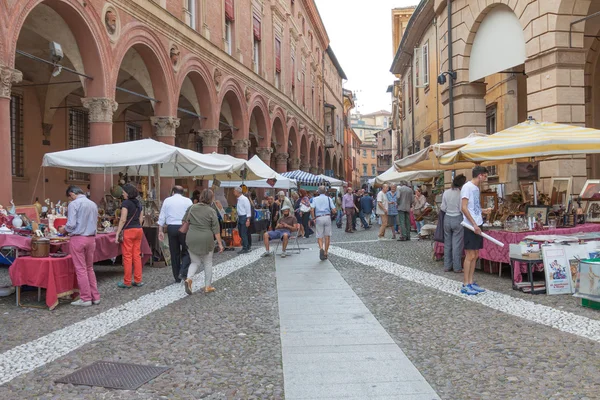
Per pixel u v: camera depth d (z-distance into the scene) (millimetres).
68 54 12852
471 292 7387
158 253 11141
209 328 5953
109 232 9633
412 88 31922
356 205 24125
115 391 4094
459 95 15992
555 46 11617
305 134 38812
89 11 12453
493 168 17734
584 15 11625
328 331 5734
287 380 4250
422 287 8086
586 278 6512
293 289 8258
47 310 7039
